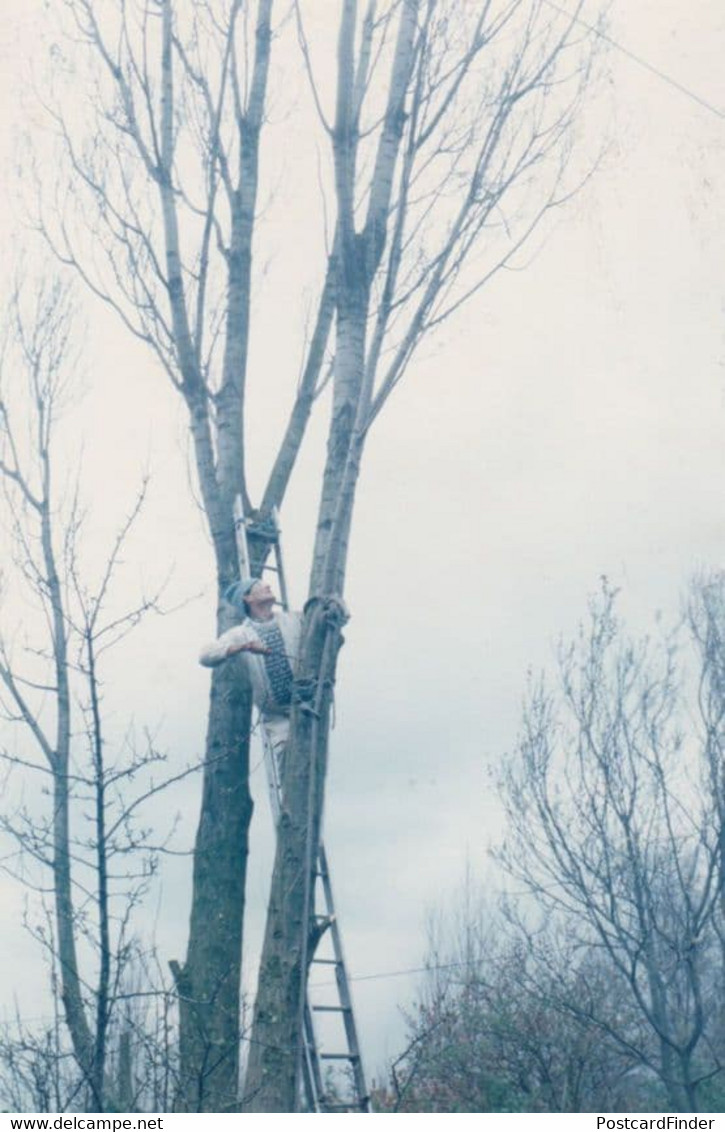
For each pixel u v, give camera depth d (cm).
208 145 1195
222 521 1098
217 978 967
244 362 1159
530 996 1619
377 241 923
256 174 1202
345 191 922
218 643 960
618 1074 1608
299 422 1176
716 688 1473
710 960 1505
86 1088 798
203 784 1035
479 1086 1603
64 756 1054
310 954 838
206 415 1138
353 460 881
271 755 973
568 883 1417
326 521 886
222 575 1079
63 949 879
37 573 941
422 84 952
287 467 1151
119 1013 787
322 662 851
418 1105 1424
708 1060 1505
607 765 1439
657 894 1417
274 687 978
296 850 823
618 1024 1591
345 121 923
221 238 1188
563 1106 1552
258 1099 786
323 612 858
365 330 917
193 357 1140
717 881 1402
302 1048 811
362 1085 895
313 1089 879
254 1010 808
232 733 1037
